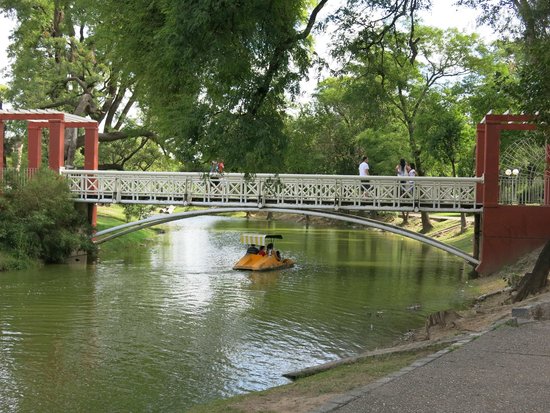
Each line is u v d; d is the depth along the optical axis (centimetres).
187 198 2627
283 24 1198
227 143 1142
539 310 1024
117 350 1269
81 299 1823
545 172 2316
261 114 1198
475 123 3647
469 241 3481
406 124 3978
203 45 1105
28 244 2502
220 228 5628
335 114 4925
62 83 3853
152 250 3378
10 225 2466
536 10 1576
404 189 2441
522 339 846
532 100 1421
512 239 2306
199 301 1822
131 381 1065
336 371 839
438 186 2423
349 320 1586
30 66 3684
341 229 5512
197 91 1261
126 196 2703
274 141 1188
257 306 1758
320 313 1672
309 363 1184
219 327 1490
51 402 951
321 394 686
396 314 1664
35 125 2875
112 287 2045
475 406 545
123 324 1508
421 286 2152
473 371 670
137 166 4847
